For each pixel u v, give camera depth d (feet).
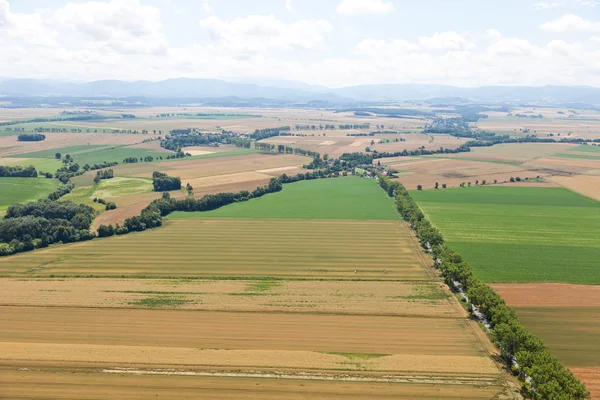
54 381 251.19
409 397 239.71
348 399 237.86
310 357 274.98
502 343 273.13
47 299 355.97
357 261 443.73
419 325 316.19
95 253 466.29
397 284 388.98
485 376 257.14
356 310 339.16
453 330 309.01
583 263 439.63
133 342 291.38
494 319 303.68
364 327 312.91
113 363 268.00
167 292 370.32
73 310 337.52
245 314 332.19
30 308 340.39
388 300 356.59
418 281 395.34
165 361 269.85
